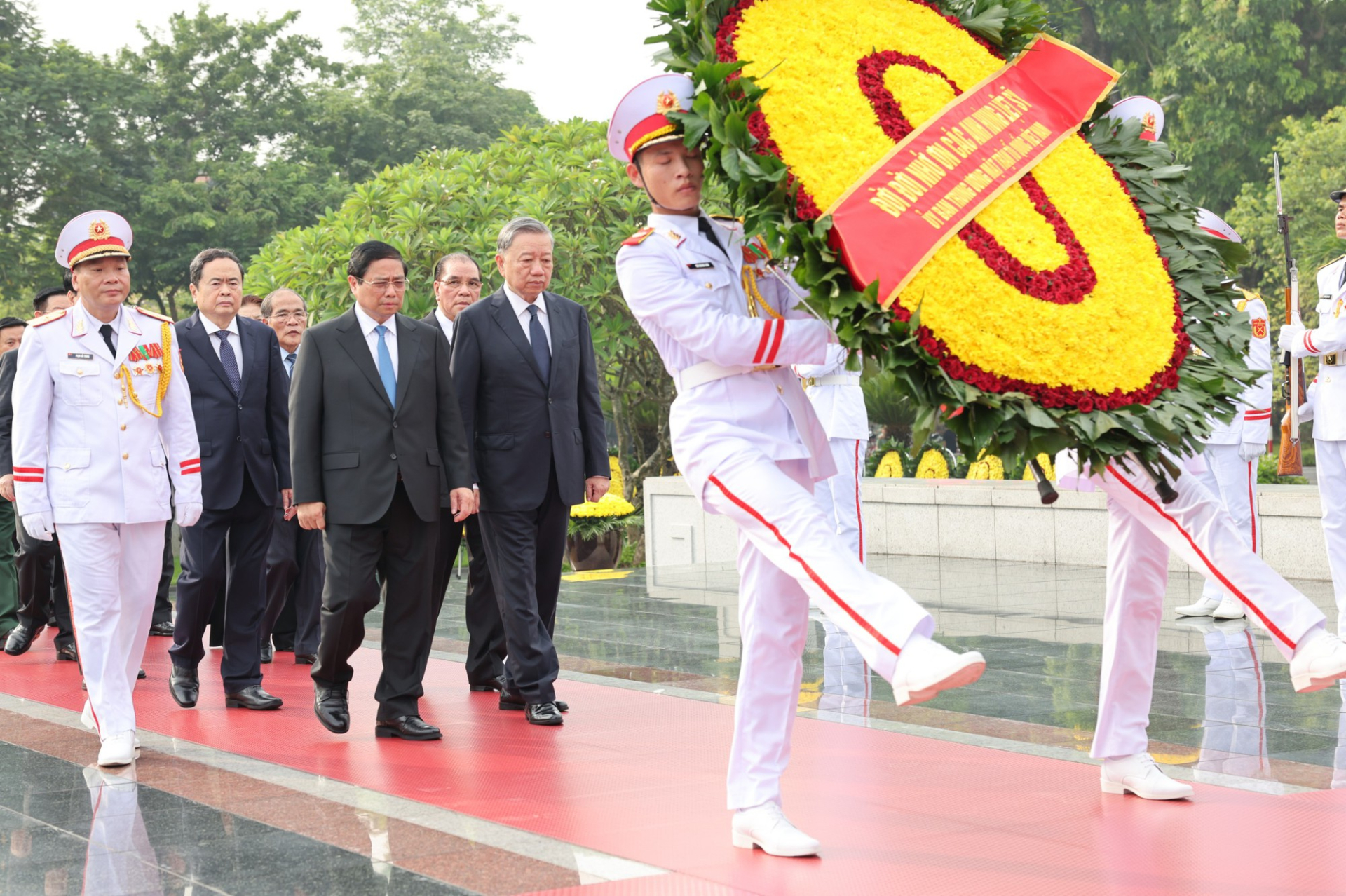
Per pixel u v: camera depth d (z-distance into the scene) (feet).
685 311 12.54
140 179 113.91
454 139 131.23
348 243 53.93
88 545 18.17
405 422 19.26
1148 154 14.02
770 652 12.87
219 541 22.36
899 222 11.84
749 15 12.87
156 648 30.66
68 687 25.41
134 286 114.52
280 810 14.97
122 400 18.54
